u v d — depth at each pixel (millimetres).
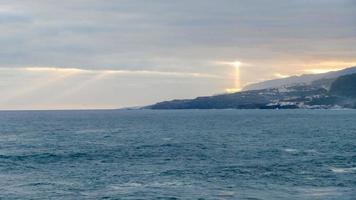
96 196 46031
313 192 47531
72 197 45719
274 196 45875
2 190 49188
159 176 57188
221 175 57656
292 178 55219
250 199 44656
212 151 86125
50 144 104250
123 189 49312
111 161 72500
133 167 65375
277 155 78938
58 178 56500
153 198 45062
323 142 103875
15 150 91062
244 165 66312
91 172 61062
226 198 45062
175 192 47688
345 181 53094
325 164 67000
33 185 51875
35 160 74812
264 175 57438
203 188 49625
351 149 88125
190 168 63781
